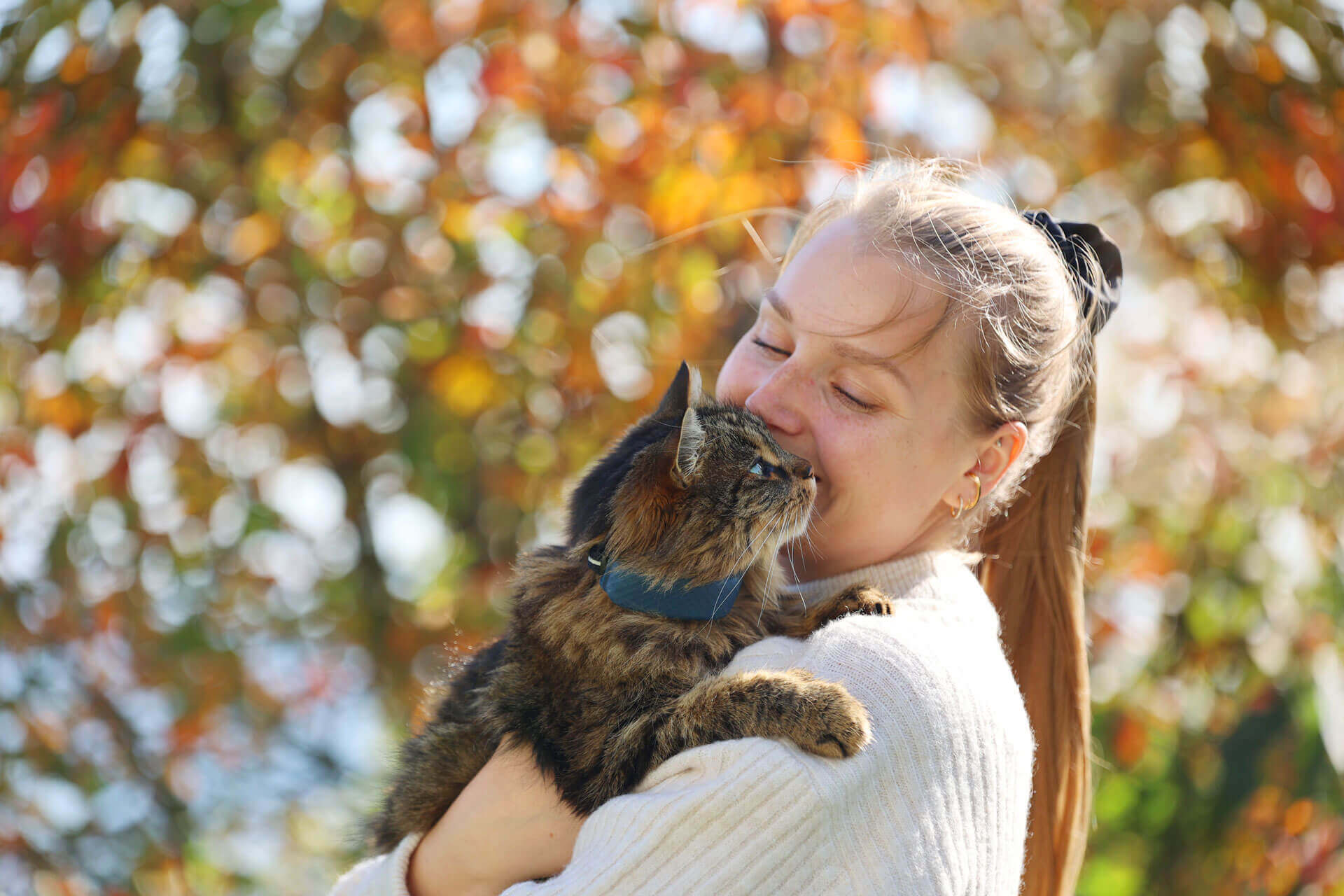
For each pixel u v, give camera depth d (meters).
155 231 6.30
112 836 6.69
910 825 2.13
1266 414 6.20
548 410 6.52
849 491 2.66
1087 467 3.14
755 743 2.14
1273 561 6.07
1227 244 6.20
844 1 5.80
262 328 6.57
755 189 5.58
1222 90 5.89
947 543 2.88
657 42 5.88
